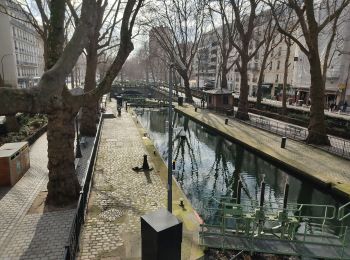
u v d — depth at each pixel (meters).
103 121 31.83
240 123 30.50
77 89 14.89
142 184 13.20
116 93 66.56
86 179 11.21
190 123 35.41
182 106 45.25
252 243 8.66
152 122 37.56
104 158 17.27
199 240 8.81
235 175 18.44
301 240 9.02
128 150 19.23
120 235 8.95
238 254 8.27
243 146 22.03
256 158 20.22
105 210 10.56
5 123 19.86
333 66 40.34
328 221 12.05
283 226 9.16
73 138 10.70
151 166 15.71
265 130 26.25
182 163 20.86
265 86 61.03
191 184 16.94
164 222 3.60
